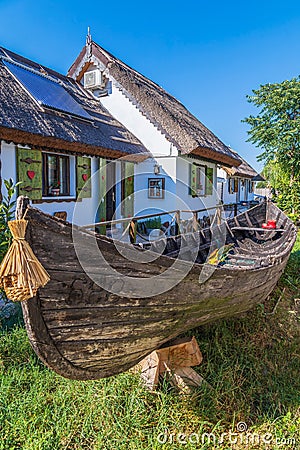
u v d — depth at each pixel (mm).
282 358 4684
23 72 8469
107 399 3283
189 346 3826
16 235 1959
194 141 9859
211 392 3605
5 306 4898
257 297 4773
